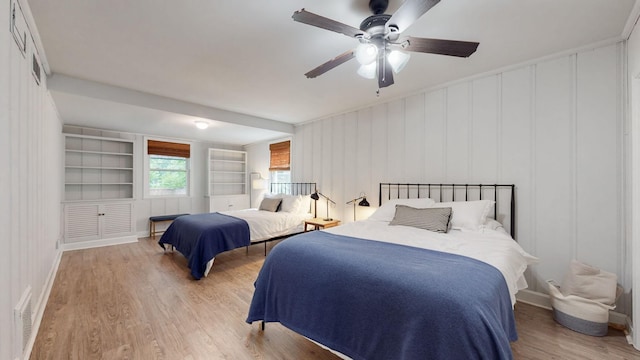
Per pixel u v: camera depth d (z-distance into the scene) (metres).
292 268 1.73
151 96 3.38
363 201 3.68
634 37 1.85
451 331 1.06
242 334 1.94
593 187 2.21
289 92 3.32
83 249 4.30
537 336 1.93
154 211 5.46
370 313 1.30
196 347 1.79
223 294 2.62
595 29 1.97
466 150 2.91
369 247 1.82
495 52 2.32
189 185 5.98
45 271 2.53
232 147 6.66
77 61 2.46
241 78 2.87
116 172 5.13
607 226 2.15
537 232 2.47
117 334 1.92
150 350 1.75
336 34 2.02
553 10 1.75
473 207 2.54
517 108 2.58
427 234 2.30
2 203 1.26
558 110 2.37
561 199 2.35
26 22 1.72
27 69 1.76
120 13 1.77
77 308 2.30
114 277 3.05
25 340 1.64
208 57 2.39
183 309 2.31
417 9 1.33
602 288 1.96
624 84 2.08
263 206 4.78
